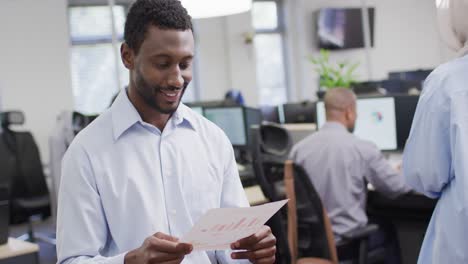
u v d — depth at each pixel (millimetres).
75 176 1143
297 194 2467
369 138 3434
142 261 1020
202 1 2518
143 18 1104
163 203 1186
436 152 1433
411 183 1557
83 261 1086
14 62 6367
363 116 3443
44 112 6500
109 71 7363
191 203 1211
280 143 2988
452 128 1381
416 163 1506
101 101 7348
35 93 6461
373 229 2605
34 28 6457
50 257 4648
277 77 8734
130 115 1197
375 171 2682
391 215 2969
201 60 7953
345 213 2656
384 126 3391
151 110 1206
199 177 1231
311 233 2484
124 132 1196
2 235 2531
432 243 1521
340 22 8617
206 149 1270
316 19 8555
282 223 2336
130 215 1155
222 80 8078
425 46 9398
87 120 3504
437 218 1484
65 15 6617
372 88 4602
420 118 1480
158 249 1009
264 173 2531
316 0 8656
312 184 2471
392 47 9211
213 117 4074
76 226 1125
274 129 2982
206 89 7984
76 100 7230
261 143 2842
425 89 1494
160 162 1204
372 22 8828
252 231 1071
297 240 2504
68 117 3859
